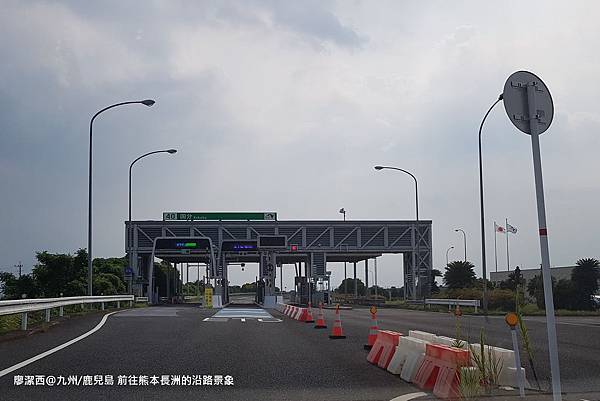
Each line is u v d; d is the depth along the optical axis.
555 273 65.81
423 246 76.00
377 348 13.87
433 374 10.93
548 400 9.83
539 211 8.79
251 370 12.66
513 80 9.11
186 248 60.81
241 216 74.62
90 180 36.19
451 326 26.33
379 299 81.00
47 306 22.30
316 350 16.08
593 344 18.77
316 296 70.88
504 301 48.31
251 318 28.81
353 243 75.06
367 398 10.14
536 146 8.99
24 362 13.09
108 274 68.06
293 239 74.81
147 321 24.62
